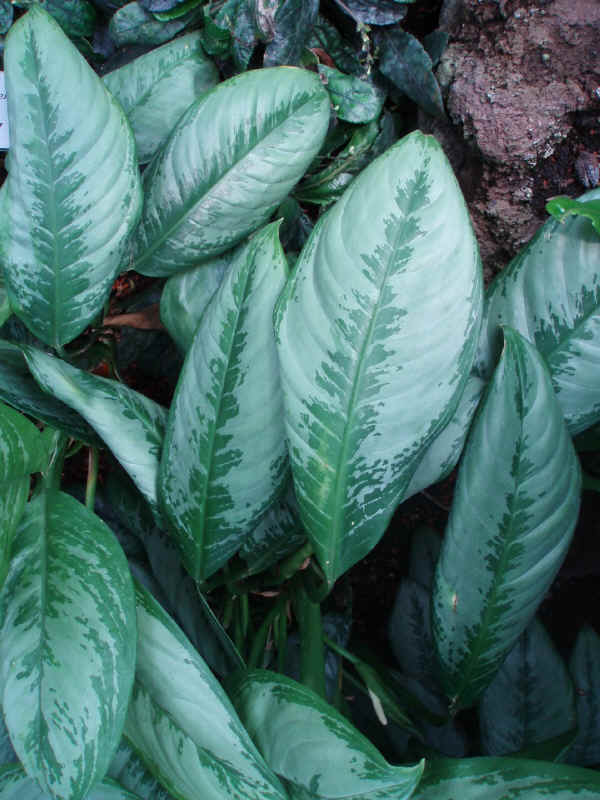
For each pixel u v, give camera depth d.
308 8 0.49
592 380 0.44
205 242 0.47
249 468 0.41
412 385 0.36
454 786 0.42
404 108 0.55
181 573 0.54
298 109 0.44
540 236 0.43
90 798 0.42
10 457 0.39
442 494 0.65
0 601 0.39
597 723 0.56
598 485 0.53
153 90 0.51
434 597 0.45
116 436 0.42
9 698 0.36
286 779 0.40
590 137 0.48
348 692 0.62
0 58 0.57
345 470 0.38
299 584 0.53
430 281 0.34
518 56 0.47
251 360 0.39
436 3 0.53
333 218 0.35
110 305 0.61
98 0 0.56
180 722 0.40
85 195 0.41
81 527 0.42
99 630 0.37
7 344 0.45
